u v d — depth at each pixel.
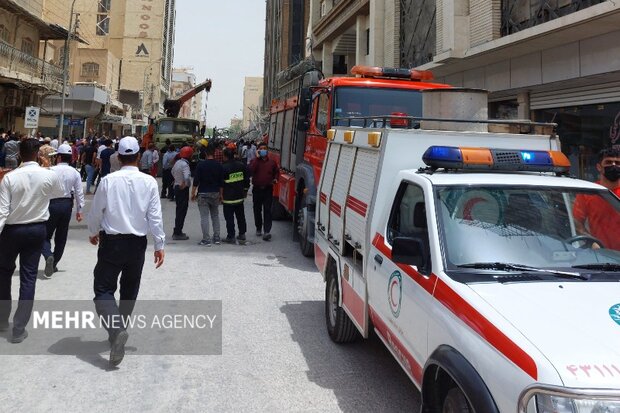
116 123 50.41
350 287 4.37
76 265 7.65
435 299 2.70
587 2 9.62
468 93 5.08
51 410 3.42
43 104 37.12
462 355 2.33
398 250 2.87
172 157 17.17
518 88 12.02
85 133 41.47
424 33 16.00
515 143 4.11
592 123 10.53
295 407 3.58
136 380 3.94
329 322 5.07
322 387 3.91
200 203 9.62
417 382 2.86
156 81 75.06
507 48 11.09
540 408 1.86
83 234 10.37
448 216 3.05
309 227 8.56
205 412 3.47
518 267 2.78
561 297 2.45
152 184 4.39
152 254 8.73
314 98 8.70
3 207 4.48
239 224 9.87
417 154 3.99
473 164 3.43
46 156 6.76
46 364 4.19
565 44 10.56
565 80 10.61
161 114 74.88
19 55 25.45
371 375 4.15
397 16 18.36
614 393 1.82
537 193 3.29
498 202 3.19
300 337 5.03
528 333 2.12
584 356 1.96
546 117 11.90
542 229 3.08
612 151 5.40
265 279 7.28
